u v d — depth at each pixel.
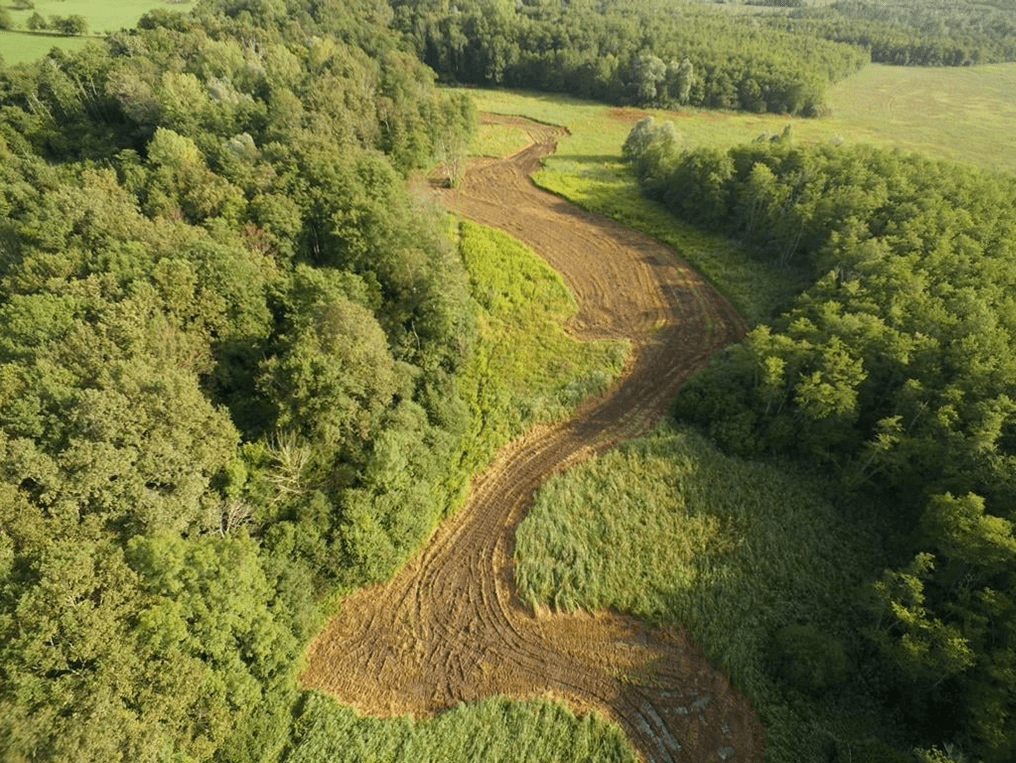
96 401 29.39
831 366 41.25
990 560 29.14
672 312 61.81
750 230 72.50
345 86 81.44
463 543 39.09
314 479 38.16
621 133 114.56
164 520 29.23
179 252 43.91
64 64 84.44
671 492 40.97
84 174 54.25
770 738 28.52
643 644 33.25
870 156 72.94
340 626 34.69
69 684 22.98
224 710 27.33
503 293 63.28
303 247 55.47
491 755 28.66
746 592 34.78
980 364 39.25
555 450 45.75
